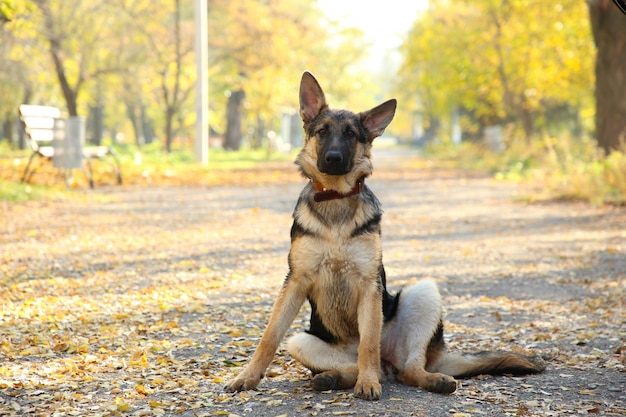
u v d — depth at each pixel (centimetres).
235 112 5072
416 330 488
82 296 752
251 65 3991
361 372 460
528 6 3053
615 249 1060
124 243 1077
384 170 3127
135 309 707
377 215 489
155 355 563
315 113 518
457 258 1012
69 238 1097
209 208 1545
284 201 1709
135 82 4553
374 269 474
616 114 2011
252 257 991
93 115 6850
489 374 507
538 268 934
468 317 695
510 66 3275
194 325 653
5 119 5216
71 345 579
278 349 590
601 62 2036
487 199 1831
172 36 3834
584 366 528
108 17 3547
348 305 484
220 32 4019
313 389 473
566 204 1664
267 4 4134
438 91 4050
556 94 3441
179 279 844
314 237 474
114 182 2023
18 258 931
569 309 718
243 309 714
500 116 4034
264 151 4991
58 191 1653
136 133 6856
